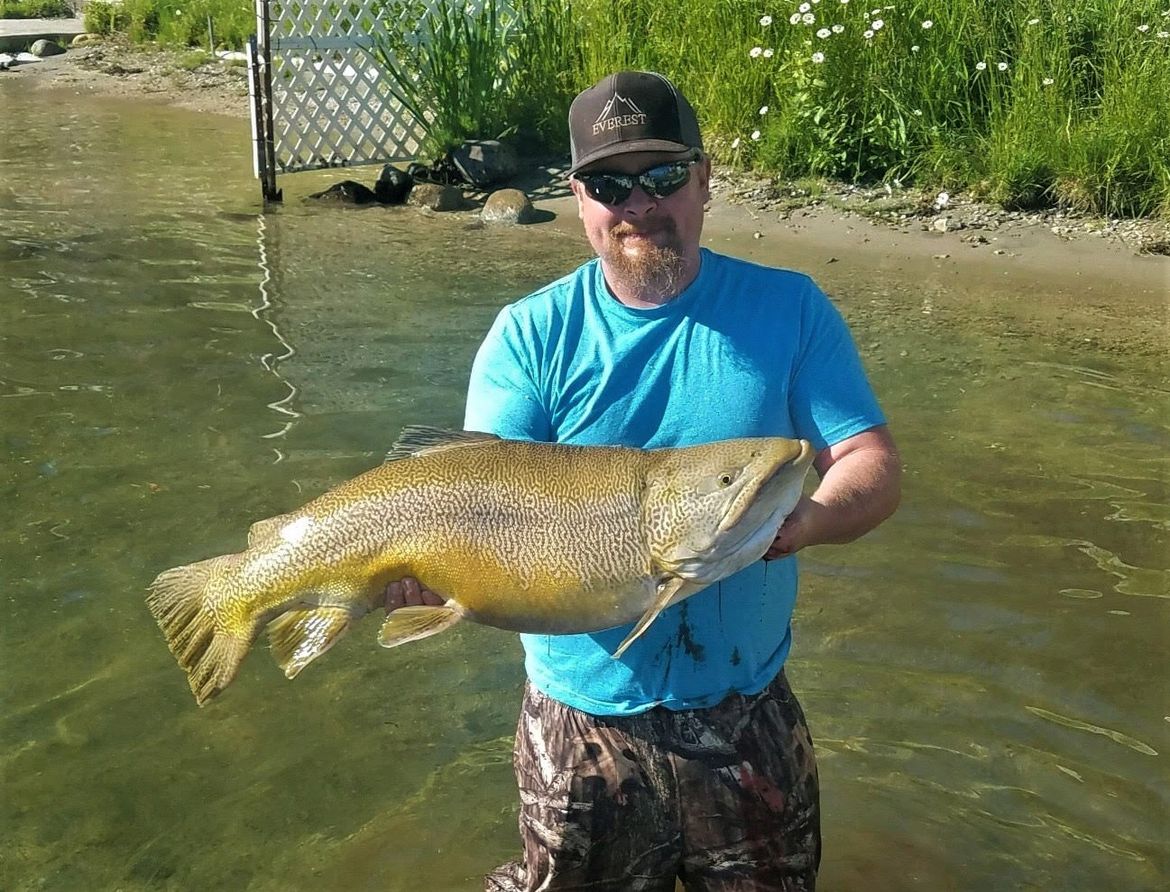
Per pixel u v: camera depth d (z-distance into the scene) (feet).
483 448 4.48
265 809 6.29
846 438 4.68
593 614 4.34
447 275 14.80
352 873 5.90
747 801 4.78
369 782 6.49
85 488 9.23
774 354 4.65
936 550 8.41
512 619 4.40
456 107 19.77
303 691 7.22
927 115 17.39
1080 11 17.48
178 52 33.01
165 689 7.16
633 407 4.70
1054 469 9.53
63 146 22.45
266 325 12.84
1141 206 15.85
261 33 18.11
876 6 17.60
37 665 7.30
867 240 15.78
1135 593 7.87
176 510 8.89
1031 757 6.58
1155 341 12.37
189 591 4.79
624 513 4.26
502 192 17.70
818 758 6.64
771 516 4.16
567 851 4.87
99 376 11.34
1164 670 7.16
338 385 11.16
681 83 19.25
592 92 4.55
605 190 4.48
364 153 20.66
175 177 20.06
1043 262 14.83
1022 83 16.88
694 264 4.69
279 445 9.90
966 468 9.55
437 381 11.26
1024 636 7.48
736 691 4.78
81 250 15.65
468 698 7.16
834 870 5.94
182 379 11.29
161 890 5.78
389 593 4.53
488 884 5.57
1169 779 6.38
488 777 6.53
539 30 20.39
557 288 4.82
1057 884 5.82
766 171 17.94
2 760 6.56
